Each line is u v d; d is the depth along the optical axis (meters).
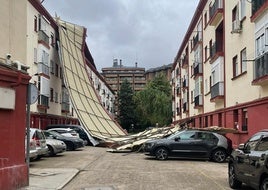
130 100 91.31
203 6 38.56
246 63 23.58
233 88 26.50
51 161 20.11
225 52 28.81
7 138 10.69
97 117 46.22
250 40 22.50
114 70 150.25
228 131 22.58
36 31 38.12
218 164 19.16
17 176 11.02
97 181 12.96
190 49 49.38
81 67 51.91
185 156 20.78
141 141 28.12
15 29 12.37
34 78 37.41
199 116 40.62
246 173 10.30
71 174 14.41
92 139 37.94
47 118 42.41
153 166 17.86
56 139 26.69
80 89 46.69
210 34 34.53
